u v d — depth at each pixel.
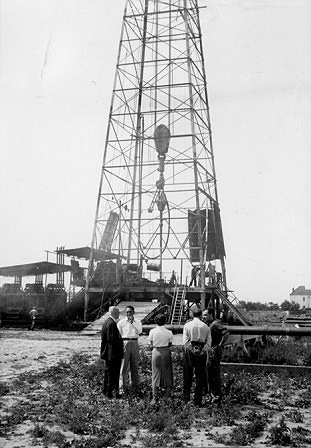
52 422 10.20
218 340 12.14
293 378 15.56
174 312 34.44
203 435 9.53
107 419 10.42
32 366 17.38
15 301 40.97
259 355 17.55
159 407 11.19
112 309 12.89
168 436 9.27
